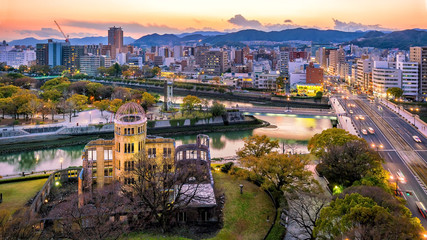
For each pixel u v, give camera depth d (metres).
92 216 82.25
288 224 87.69
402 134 186.62
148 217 89.44
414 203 99.56
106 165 107.38
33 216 85.12
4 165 154.62
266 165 105.44
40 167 152.12
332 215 69.38
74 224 83.81
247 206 100.50
